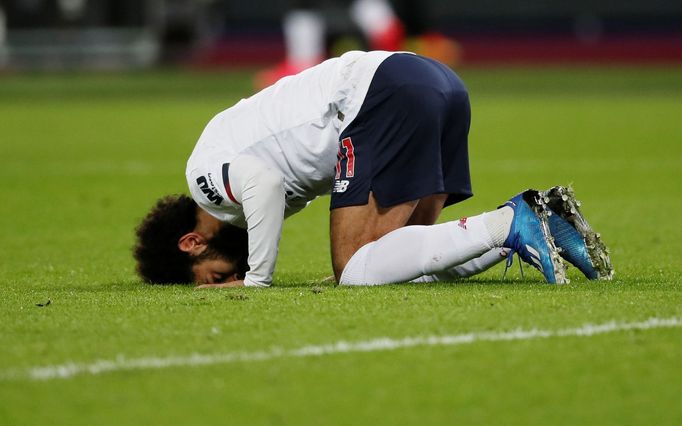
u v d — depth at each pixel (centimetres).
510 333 1590
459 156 2109
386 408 1295
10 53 12938
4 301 1934
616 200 3859
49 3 12950
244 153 2023
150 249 2138
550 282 1983
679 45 12781
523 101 9625
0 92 10675
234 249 2103
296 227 3303
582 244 2034
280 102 2059
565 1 12781
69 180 4703
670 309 1741
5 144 6456
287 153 2031
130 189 4378
